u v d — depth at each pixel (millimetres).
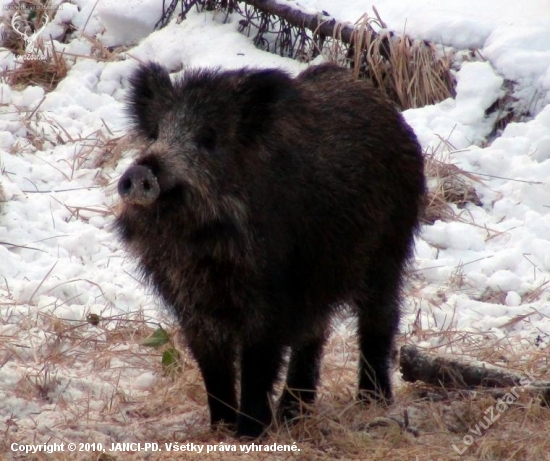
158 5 42469
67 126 37188
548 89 35906
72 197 33312
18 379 23656
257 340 20812
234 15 41438
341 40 38500
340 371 25078
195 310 20812
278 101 20406
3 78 40562
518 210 32875
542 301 28891
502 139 34750
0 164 34000
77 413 22312
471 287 29719
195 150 19719
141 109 20781
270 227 20297
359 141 22672
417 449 20281
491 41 37438
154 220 19688
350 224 22172
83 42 41844
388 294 24125
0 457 19516
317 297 21781
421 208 25312
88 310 27297
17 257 29703
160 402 23016
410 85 37219
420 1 40156
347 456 20250
